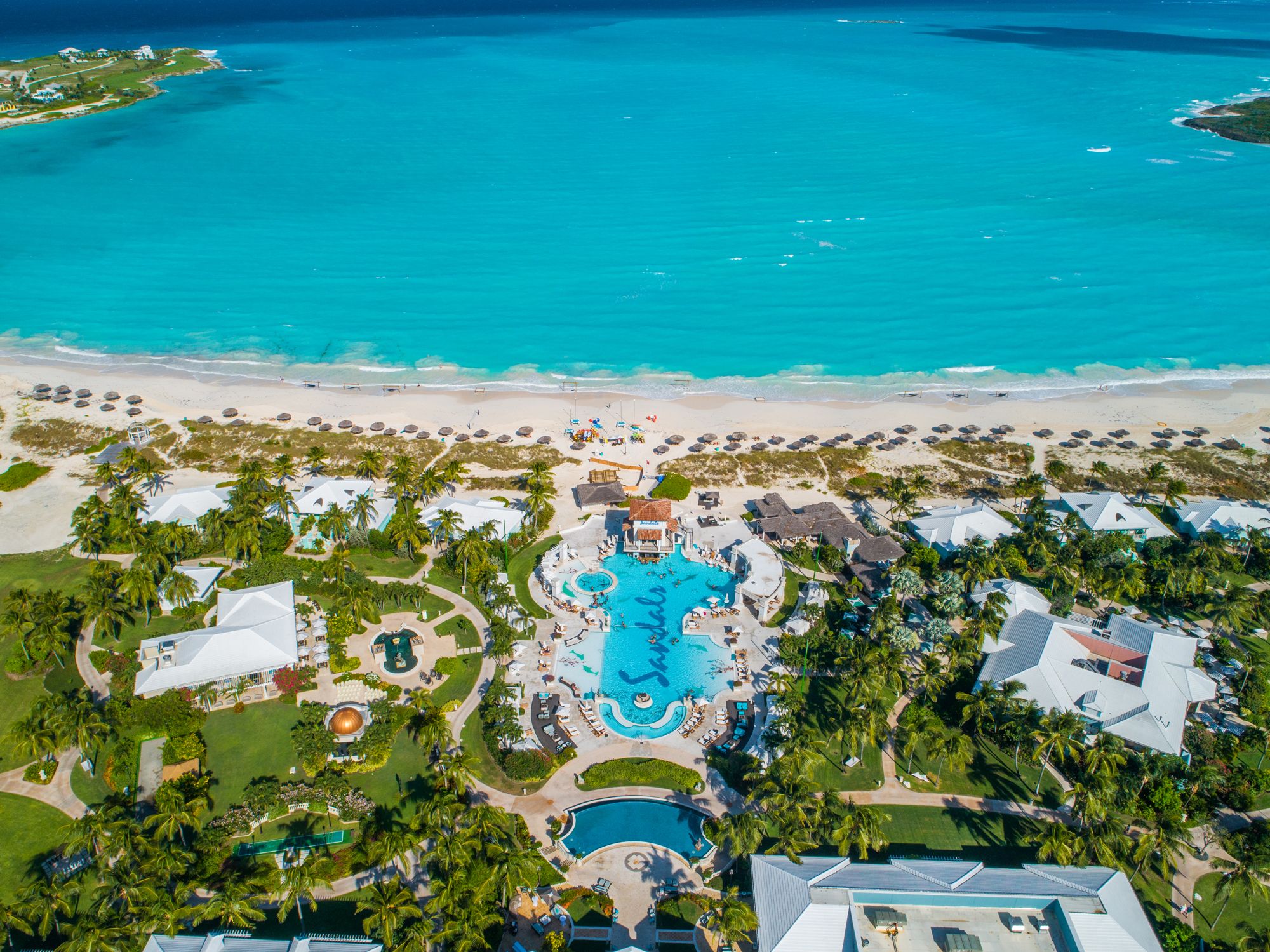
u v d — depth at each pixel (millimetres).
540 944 71250
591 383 175500
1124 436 154250
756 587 110500
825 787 86375
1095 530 122562
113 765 83875
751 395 171125
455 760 79000
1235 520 123125
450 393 170750
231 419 156500
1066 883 72375
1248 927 72812
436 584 114188
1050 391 173000
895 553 117562
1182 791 83125
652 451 148250
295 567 113562
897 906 70625
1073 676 94938
